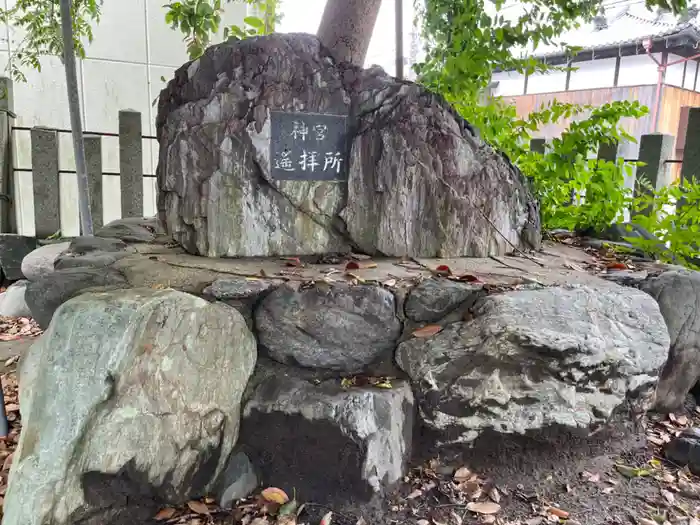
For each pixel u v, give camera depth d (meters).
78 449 1.89
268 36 3.01
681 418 2.96
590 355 2.43
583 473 2.55
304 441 2.33
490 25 4.12
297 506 2.28
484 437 2.50
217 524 2.18
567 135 4.11
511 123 4.36
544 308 2.46
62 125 6.87
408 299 2.52
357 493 2.28
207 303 2.23
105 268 2.85
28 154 6.74
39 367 1.96
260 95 2.98
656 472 2.56
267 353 2.52
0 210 5.64
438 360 2.43
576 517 2.28
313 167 3.08
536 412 2.48
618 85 8.84
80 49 5.53
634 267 3.23
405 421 2.42
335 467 2.30
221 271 2.75
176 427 2.14
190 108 2.97
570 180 4.32
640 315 2.62
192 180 3.02
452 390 2.44
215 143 2.98
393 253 3.18
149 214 7.20
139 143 5.73
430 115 3.17
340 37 3.66
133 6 6.96
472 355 2.41
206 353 2.21
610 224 4.19
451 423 2.46
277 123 3.00
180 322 2.09
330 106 3.07
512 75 10.20
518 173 3.53
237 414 2.39
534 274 2.90
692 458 2.56
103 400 1.92
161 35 7.16
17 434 2.98
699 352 2.89
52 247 4.84
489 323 2.39
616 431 2.69
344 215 3.12
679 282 2.88
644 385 2.64
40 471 1.84
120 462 2.00
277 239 3.11
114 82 7.02
